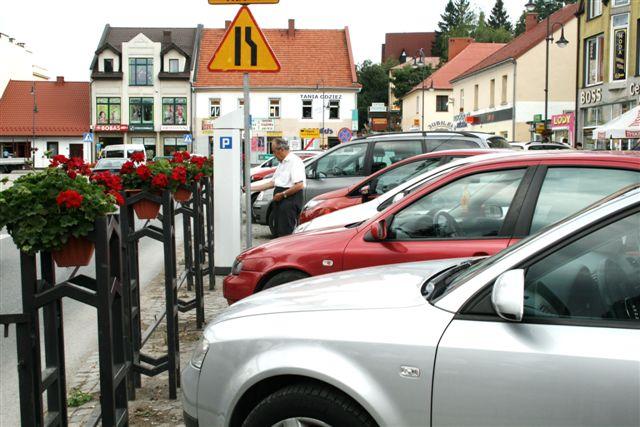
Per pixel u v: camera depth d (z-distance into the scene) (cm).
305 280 410
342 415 315
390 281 375
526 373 285
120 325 431
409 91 8019
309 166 1380
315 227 829
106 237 376
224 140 1073
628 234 293
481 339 295
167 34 6906
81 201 364
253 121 3688
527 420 285
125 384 434
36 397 354
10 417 527
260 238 1585
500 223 548
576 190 526
